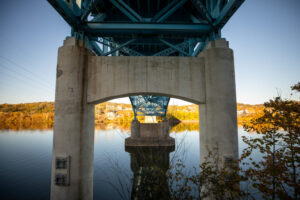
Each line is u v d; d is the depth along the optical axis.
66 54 6.57
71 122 6.32
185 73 7.00
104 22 7.57
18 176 19.81
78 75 6.56
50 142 44.03
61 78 6.54
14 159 27.97
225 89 6.65
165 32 7.97
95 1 6.88
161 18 7.99
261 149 4.43
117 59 6.96
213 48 6.86
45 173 20.98
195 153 20.41
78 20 7.36
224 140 6.41
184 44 10.70
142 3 10.26
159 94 7.20
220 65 6.74
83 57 6.77
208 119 6.69
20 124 105.56
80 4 7.95
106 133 60.19
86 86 6.81
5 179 18.75
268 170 4.07
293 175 3.95
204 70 7.04
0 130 72.19
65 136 6.27
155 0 10.05
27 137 52.84
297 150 4.05
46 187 16.61
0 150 34.91
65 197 6.04
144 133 34.16
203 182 3.71
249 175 4.12
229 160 6.25
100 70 6.91
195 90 6.94
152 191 3.36
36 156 29.98
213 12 7.86
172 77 6.95
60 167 6.17
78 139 6.36
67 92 6.43
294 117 4.36
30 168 23.03
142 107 38.94
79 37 7.49
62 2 6.18
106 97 6.80
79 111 6.48
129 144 29.89
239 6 5.92
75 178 6.18
